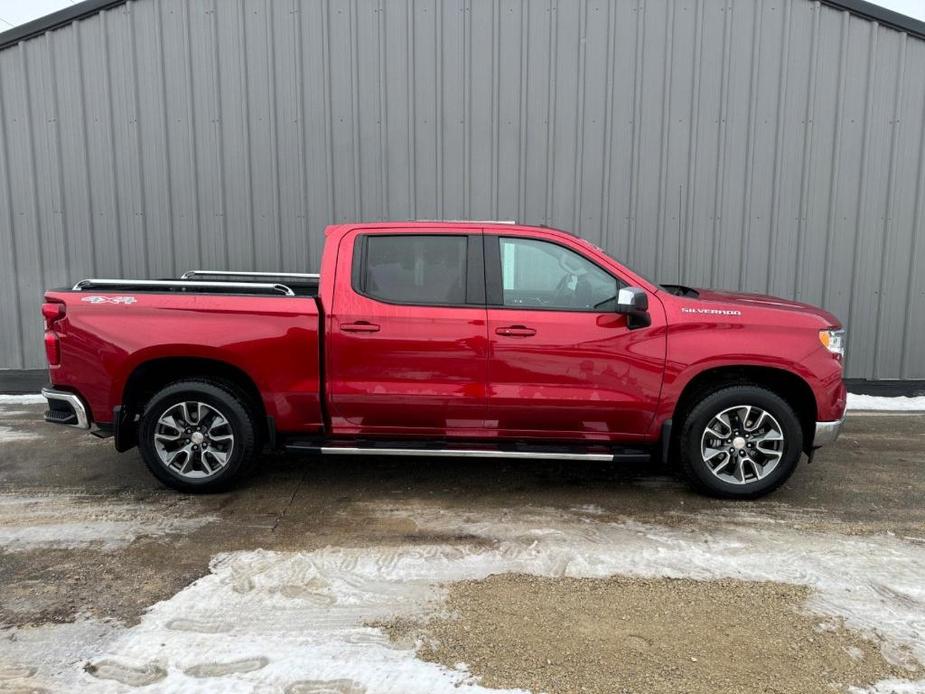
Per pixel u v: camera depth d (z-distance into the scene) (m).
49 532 3.96
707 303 4.35
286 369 4.36
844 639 2.86
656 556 3.65
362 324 4.34
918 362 7.84
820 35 7.40
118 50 7.67
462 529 4.02
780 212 7.66
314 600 3.17
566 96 7.56
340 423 4.47
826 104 7.50
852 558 3.64
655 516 4.23
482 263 4.40
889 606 3.14
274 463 5.31
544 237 4.43
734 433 4.43
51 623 2.97
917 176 7.59
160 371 4.59
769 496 4.61
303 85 7.62
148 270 7.96
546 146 7.62
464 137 7.64
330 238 4.49
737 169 7.61
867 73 7.45
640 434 4.41
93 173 7.87
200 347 4.32
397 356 4.33
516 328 4.28
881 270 7.71
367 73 7.59
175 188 7.83
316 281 6.28
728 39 7.43
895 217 7.64
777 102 7.51
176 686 2.52
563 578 3.39
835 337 4.34
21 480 4.89
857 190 7.61
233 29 7.57
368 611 3.07
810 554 3.69
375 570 3.47
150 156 7.80
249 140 7.72
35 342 8.10
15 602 3.15
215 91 7.66
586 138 7.60
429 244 4.44
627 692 2.51
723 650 2.78
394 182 7.72
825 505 4.45
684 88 7.51
